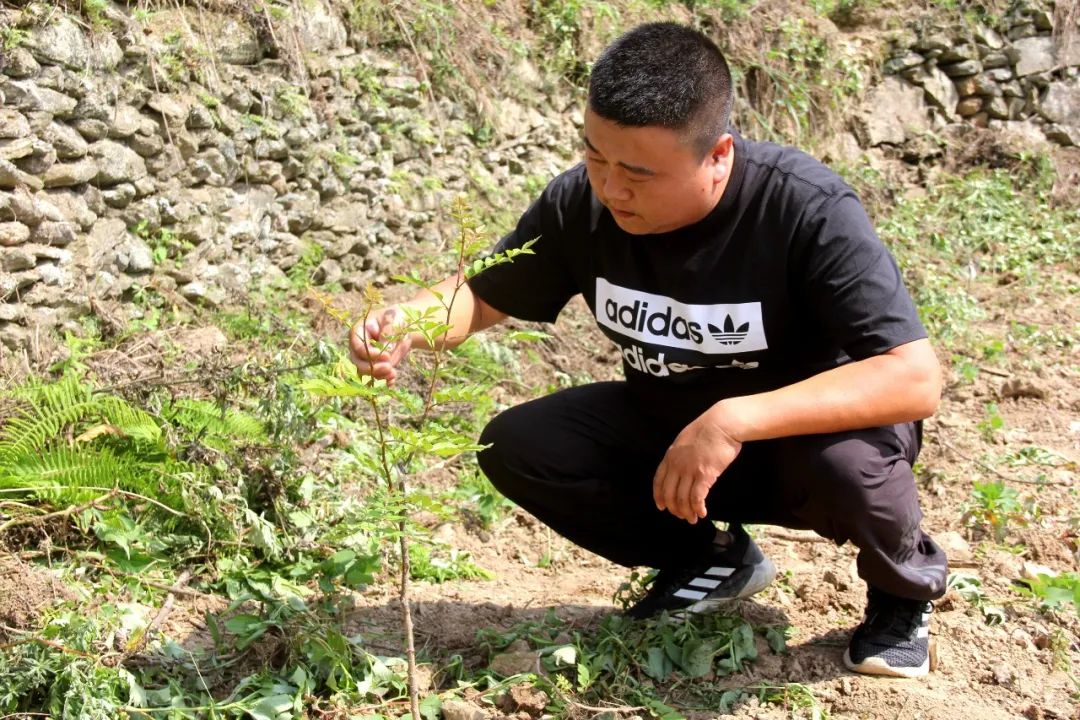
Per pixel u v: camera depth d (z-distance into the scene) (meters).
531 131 6.88
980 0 9.50
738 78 8.29
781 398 2.42
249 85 5.11
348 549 3.14
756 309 2.56
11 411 3.52
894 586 2.69
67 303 4.25
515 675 2.66
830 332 2.51
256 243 5.17
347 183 5.65
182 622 2.95
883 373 2.42
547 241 2.85
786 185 2.49
